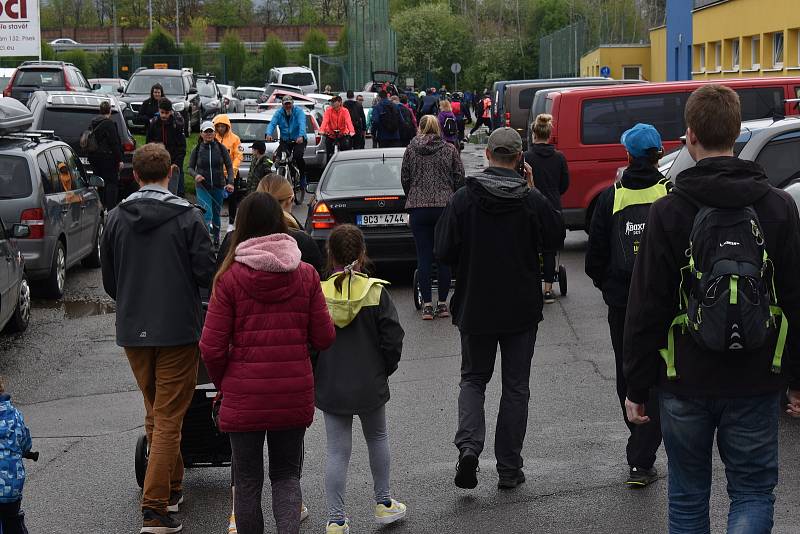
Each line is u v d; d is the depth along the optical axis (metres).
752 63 45.94
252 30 161.50
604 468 9.13
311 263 7.88
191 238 8.09
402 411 11.17
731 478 5.65
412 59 140.88
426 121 15.72
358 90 90.00
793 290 5.48
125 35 164.38
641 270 5.66
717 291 5.29
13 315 15.67
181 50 126.00
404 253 17.94
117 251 8.12
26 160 18.05
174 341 8.00
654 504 8.23
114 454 10.15
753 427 5.54
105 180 27.00
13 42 45.91
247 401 6.70
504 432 8.70
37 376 13.50
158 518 7.96
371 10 86.69
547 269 16.44
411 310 16.75
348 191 18.47
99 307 17.91
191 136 51.34
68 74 50.41
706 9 52.53
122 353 14.66
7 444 6.78
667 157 16.16
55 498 8.91
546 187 16.19
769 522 5.52
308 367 6.83
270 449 6.94
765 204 5.48
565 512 8.13
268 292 6.68
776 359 5.46
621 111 21.64
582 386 11.96
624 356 5.75
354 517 8.22
